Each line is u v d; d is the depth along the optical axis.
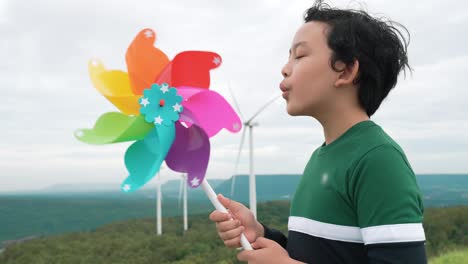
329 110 1.89
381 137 1.75
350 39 1.80
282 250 1.84
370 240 1.61
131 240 35.12
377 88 1.85
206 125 2.12
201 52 2.13
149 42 2.18
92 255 32.09
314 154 2.08
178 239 32.44
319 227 1.79
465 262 17.62
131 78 2.17
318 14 1.94
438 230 24.28
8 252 35.41
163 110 2.08
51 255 33.09
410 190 1.61
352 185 1.70
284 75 1.98
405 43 1.96
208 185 2.11
